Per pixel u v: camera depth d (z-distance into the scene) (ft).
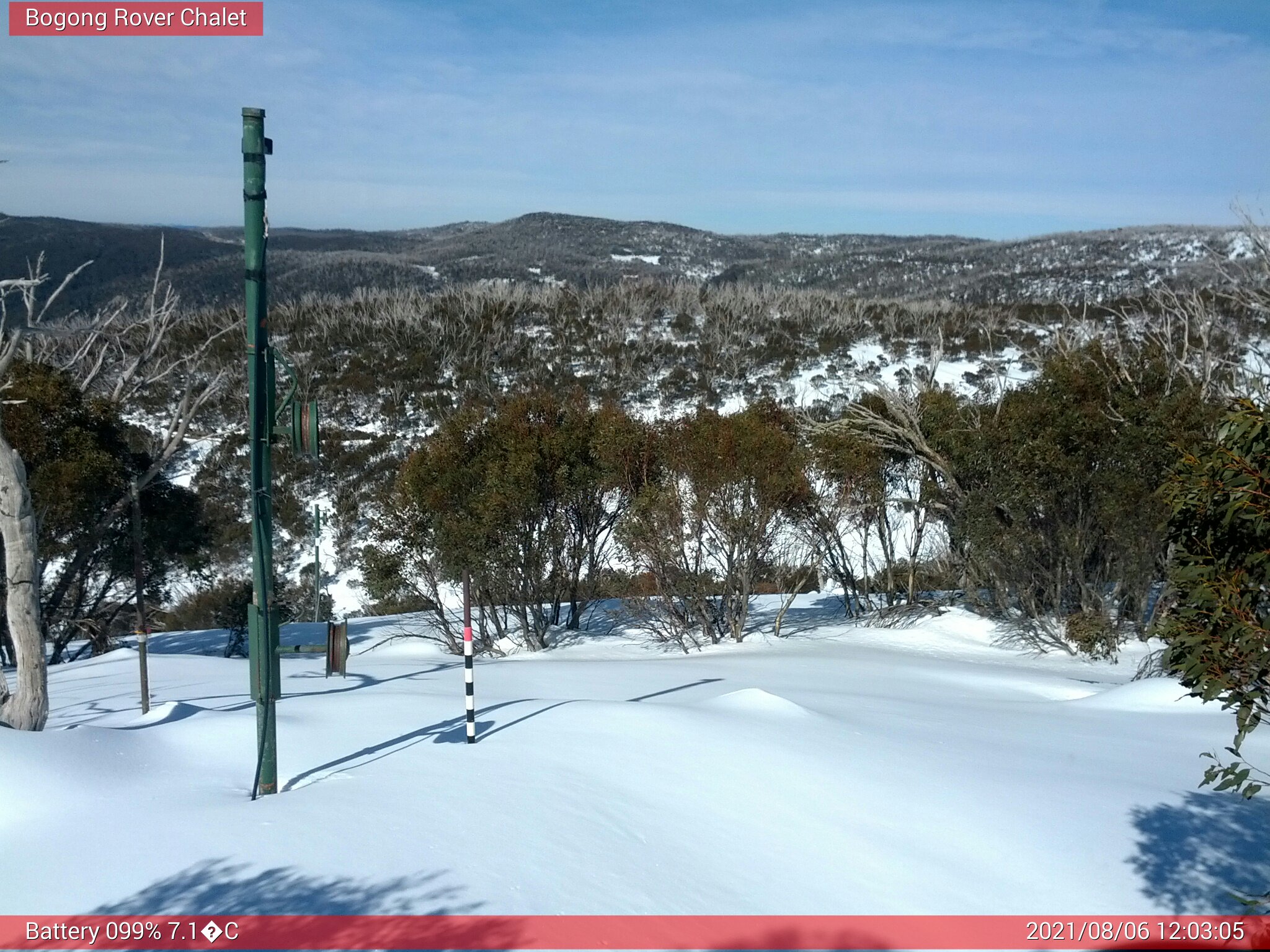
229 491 114.83
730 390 149.07
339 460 122.72
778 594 87.56
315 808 18.89
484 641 63.41
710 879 17.61
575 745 24.47
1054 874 19.15
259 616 20.52
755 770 23.61
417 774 21.59
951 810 22.04
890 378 148.87
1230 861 19.92
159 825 17.54
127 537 72.69
